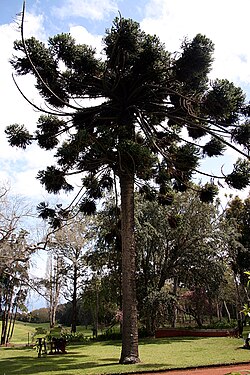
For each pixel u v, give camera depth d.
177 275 27.55
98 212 25.77
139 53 13.40
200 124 13.65
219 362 11.94
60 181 14.26
